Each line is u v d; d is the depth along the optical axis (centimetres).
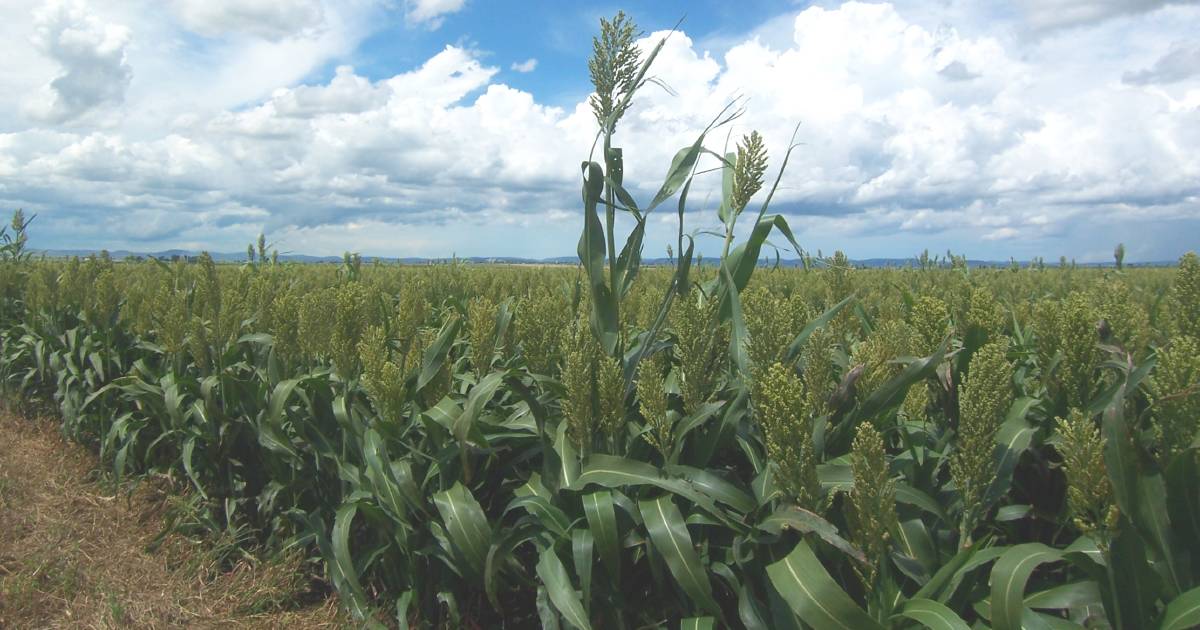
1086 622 211
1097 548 203
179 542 461
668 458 271
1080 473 188
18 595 403
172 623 381
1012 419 244
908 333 306
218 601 398
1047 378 267
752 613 234
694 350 276
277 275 920
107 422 623
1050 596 206
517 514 350
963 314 329
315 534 393
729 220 321
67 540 469
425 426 347
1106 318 313
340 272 1021
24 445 670
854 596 227
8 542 469
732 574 250
